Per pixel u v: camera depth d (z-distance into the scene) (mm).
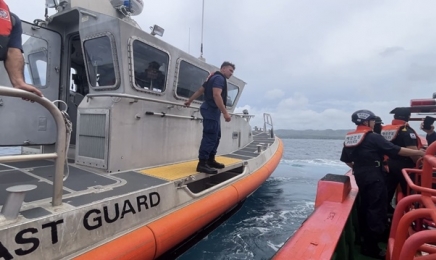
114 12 3871
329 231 1836
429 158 1502
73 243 1723
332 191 2635
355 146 2666
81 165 3080
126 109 3014
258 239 3730
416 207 2436
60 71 3766
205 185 4219
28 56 3492
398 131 3291
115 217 2021
